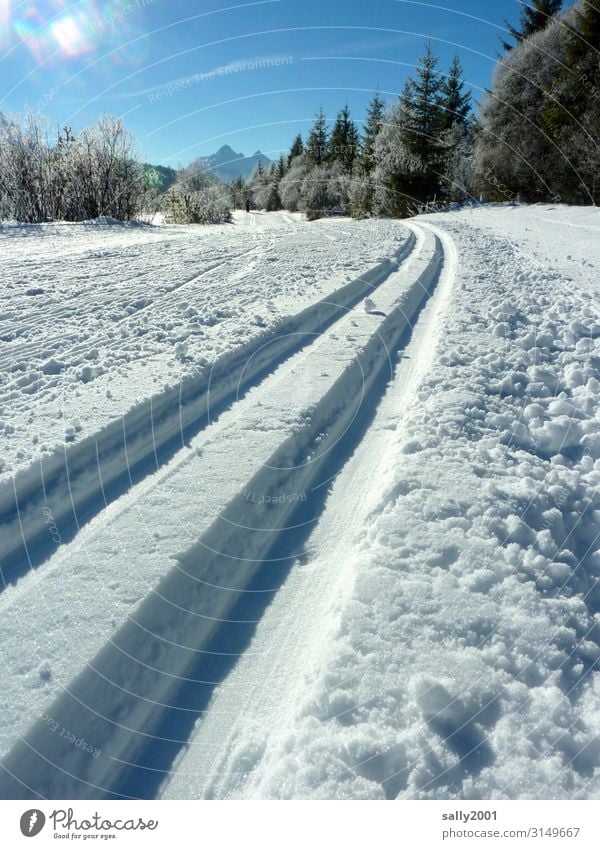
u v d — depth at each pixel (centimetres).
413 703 151
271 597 204
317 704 152
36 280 674
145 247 1044
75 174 2164
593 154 1848
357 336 458
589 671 165
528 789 133
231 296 582
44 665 158
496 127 2188
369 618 178
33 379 350
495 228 1389
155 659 172
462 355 418
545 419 326
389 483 251
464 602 184
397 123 2531
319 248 979
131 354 394
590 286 670
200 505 232
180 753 150
